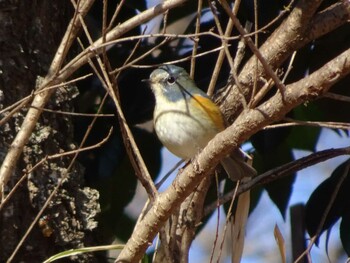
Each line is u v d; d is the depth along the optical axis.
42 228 8.61
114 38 8.36
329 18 9.12
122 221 12.55
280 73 9.74
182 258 9.16
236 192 8.60
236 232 8.91
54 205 8.75
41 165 8.79
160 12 8.30
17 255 8.45
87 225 8.98
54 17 9.60
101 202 11.74
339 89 11.20
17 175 8.60
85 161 11.12
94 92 11.44
